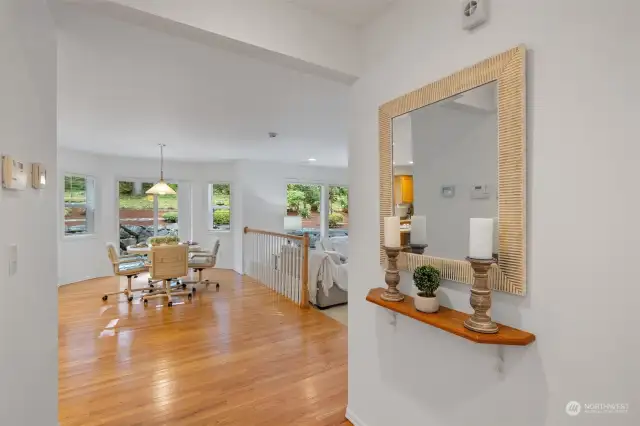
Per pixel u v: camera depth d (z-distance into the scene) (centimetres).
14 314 111
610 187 94
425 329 156
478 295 118
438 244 147
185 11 143
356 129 202
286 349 314
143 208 686
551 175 107
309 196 807
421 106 154
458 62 138
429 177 151
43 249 142
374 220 188
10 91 106
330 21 185
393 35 172
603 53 96
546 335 108
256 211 712
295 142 509
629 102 91
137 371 267
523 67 113
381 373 184
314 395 237
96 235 620
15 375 112
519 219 114
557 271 106
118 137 472
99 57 224
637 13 89
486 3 126
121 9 134
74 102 318
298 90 288
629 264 91
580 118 100
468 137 133
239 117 371
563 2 104
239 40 155
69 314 407
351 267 209
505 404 121
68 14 173
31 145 126
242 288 554
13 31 108
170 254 454
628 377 91
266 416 212
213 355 298
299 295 467
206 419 207
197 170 726
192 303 461
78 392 235
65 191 566
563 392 104
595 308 97
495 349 124
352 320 208
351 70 192
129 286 483
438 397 149
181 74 254
